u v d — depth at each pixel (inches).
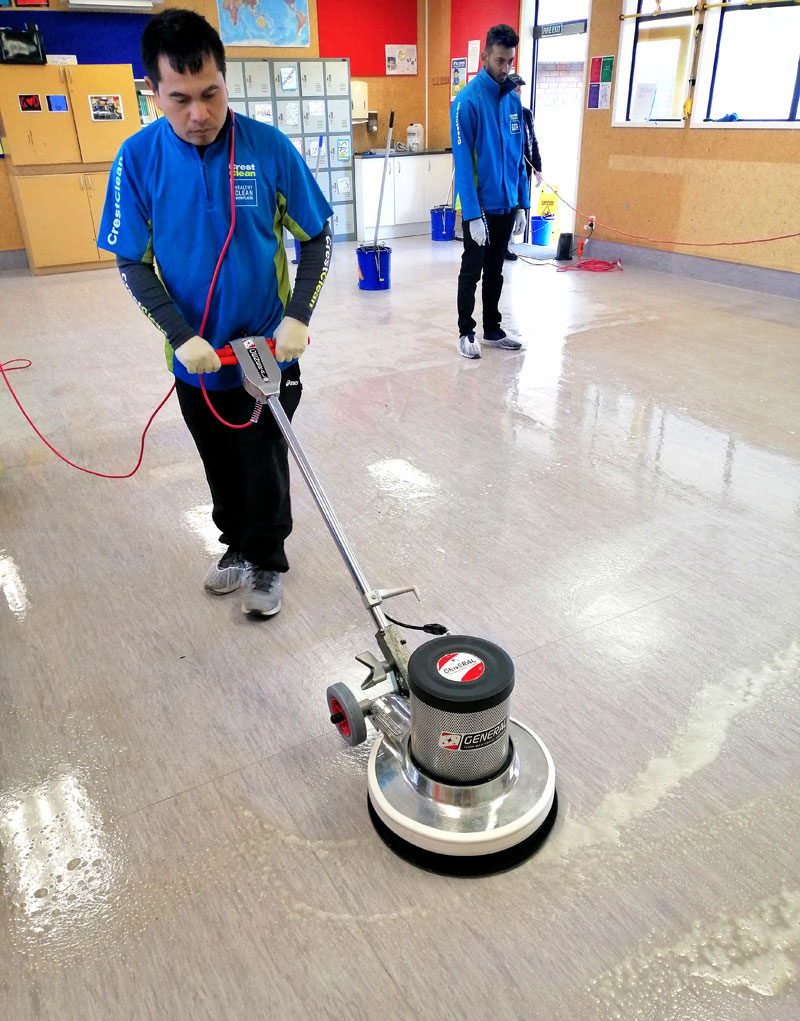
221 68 57.3
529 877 52.8
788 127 193.9
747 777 60.2
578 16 255.8
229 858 54.9
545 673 71.9
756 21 197.3
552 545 93.1
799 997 45.3
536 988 46.0
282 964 47.8
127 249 65.1
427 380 148.9
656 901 50.9
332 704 62.4
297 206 66.9
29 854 55.7
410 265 260.2
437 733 51.2
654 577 86.3
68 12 249.6
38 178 252.2
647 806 57.9
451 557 91.3
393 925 49.9
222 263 65.3
